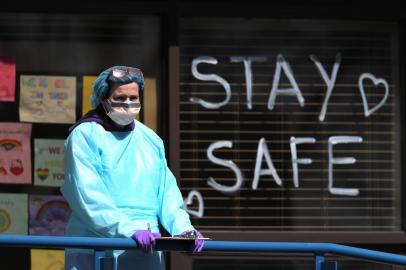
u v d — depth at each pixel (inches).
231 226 671.1
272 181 677.3
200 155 670.5
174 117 658.8
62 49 666.2
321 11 675.4
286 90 680.4
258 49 679.7
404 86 685.9
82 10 658.8
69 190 434.6
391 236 674.8
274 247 446.6
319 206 681.0
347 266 674.8
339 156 684.1
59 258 666.2
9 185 665.6
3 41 663.1
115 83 442.9
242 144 674.8
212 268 663.8
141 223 442.0
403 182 685.3
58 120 666.2
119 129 451.8
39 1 655.1
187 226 442.3
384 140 689.0
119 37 670.5
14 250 663.1
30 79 664.4
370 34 689.0
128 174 445.4
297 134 680.4
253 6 668.7
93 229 434.9
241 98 676.7
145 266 447.5
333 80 685.3
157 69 671.1
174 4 660.7
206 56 674.2
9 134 664.4
